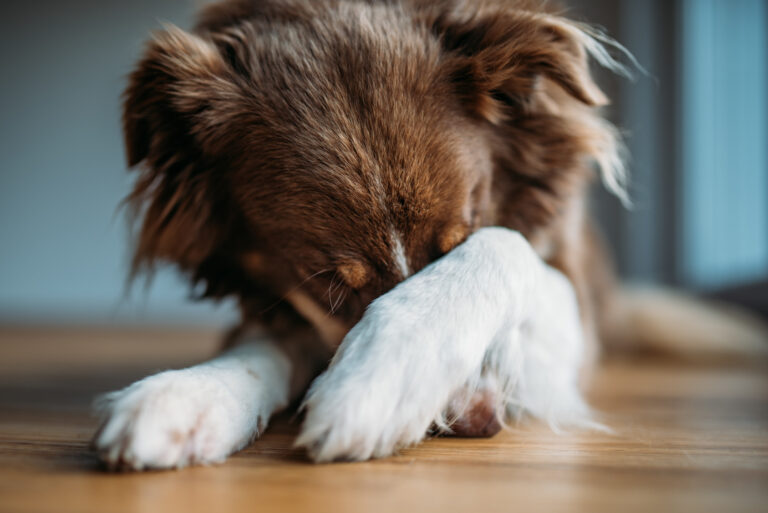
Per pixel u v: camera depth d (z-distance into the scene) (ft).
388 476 1.25
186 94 1.58
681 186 3.50
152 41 1.61
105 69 4.83
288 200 1.56
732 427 1.53
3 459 1.32
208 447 1.28
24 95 4.89
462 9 1.68
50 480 1.23
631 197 3.58
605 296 2.61
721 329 2.66
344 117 1.53
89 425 1.53
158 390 1.28
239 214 1.67
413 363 1.31
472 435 1.43
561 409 1.61
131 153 1.63
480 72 1.59
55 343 3.24
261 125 1.58
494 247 1.48
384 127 1.53
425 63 1.58
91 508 1.15
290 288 1.64
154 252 1.74
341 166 1.52
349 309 1.54
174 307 4.90
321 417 1.27
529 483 1.23
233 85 1.60
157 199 1.69
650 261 3.63
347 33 1.61
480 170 1.61
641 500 1.18
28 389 1.92
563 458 1.33
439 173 1.52
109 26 4.80
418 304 1.36
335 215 1.52
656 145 3.51
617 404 1.75
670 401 1.79
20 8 4.83
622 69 1.76
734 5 2.98
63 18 4.83
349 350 1.32
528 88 1.65
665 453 1.36
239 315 1.90
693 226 3.48
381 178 1.50
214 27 1.75
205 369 1.40
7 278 5.02
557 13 1.76
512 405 1.59
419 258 1.51
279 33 1.64
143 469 1.26
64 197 4.95
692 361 2.57
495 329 1.41
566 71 1.60
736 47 2.97
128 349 2.91
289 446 1.37
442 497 1.18
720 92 3.15
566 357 1.67
